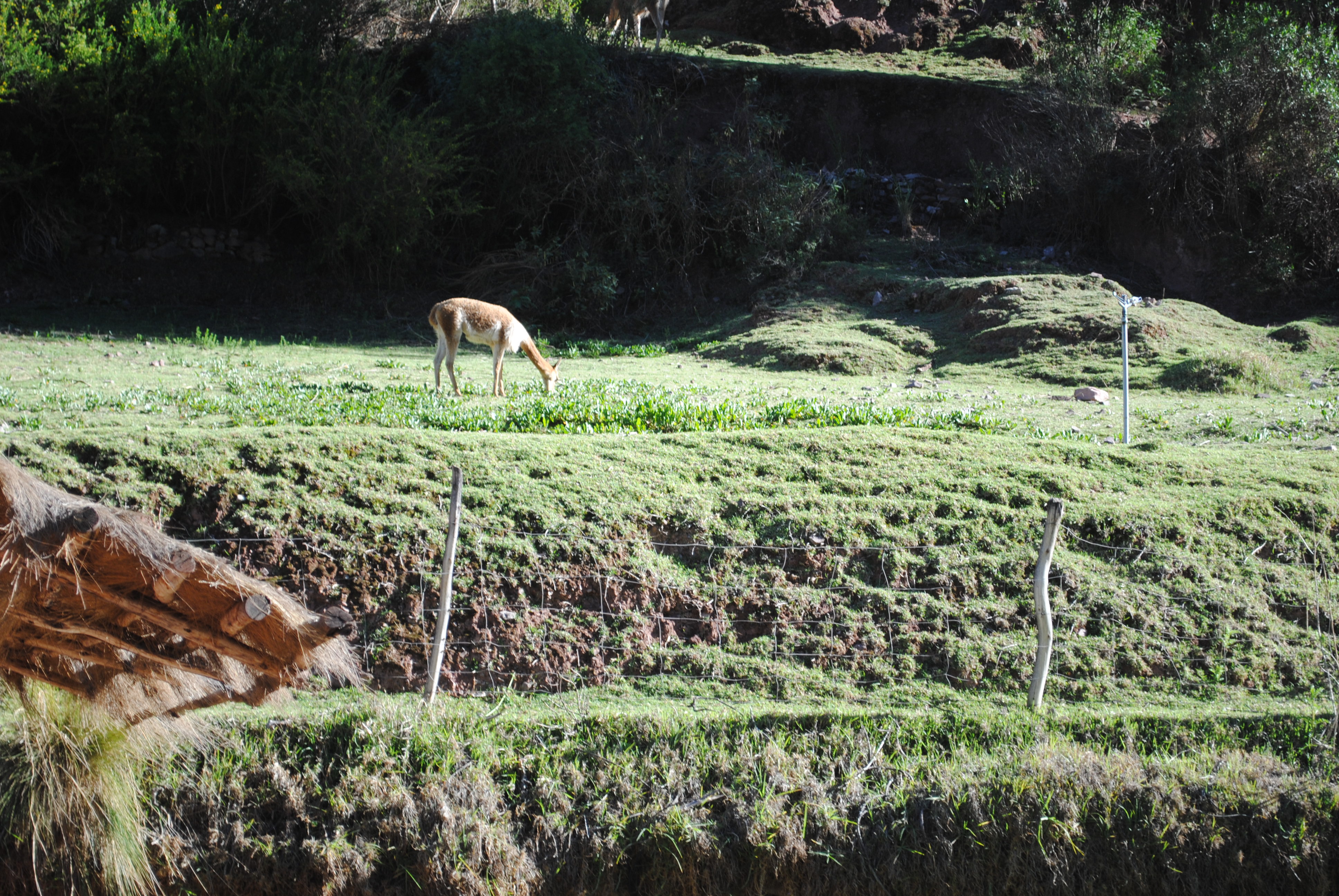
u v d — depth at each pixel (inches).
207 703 168.1
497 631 239.6
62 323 689.6
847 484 296.5
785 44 1170.0
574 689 231.5
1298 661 243.3
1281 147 821.2
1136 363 574.2
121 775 181.8
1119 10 1038.4
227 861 188.1
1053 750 204.8
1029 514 283.4
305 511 265.4
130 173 773.3
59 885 178.4
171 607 137.2
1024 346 620.7
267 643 143.6
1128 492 301.3
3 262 751.7
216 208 840.9
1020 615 252.7
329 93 794.2
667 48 1069.8
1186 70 914.1
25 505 122.8
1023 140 954.1
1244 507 291.0
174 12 788.0
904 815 195.8
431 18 1032.8
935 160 1018.7
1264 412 446.6
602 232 898.1
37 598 132.0
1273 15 904.9
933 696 231.3
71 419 348.5
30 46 725.3
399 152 795.4
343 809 192.7
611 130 906.7
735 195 861.8
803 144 1014.4
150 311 751.1
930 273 827.4
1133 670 240.4
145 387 445.7
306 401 411.8
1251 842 193.5
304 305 800.3
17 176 731.4
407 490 279.0
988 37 1135.6
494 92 861.2
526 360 671.8
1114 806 195.5
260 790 195.3
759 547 267.1
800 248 861.2
